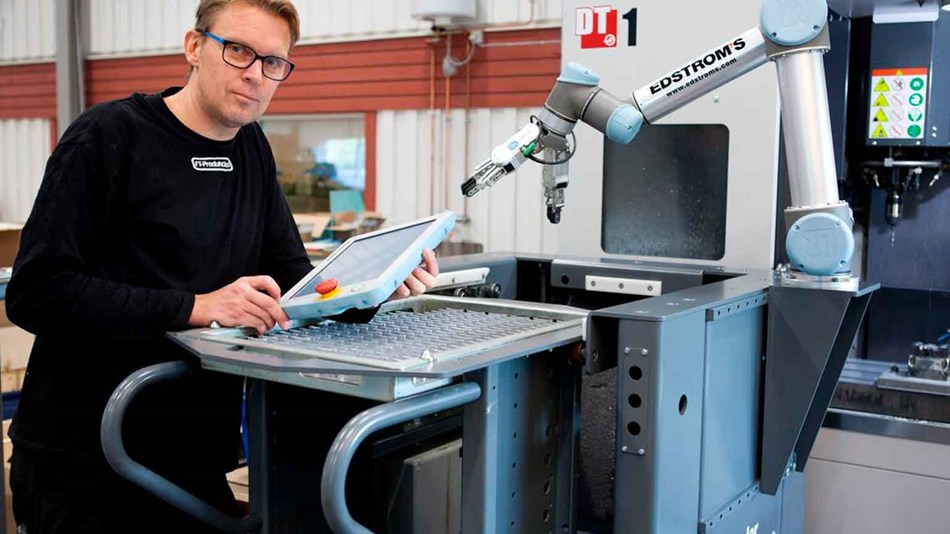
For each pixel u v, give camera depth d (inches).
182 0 195.5
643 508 49.5
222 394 66.2
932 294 90.0
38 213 55.3
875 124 86.3
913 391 77.4
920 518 77.5
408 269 52.4
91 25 209.9
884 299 92.2
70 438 60.6
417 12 158.7
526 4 157.6
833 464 81.0
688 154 84.9
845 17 83.8
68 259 55.1
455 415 66.2
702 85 63.6
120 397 50.5
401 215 177.3
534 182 161.5
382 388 42.8
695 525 55.2
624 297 79.4
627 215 88.5
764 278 67.4
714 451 56.9
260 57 57.9
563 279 81.4
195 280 60.7
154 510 63.1
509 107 162.4
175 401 63.1
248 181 65.2
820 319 59.6
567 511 55.1
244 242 64.1
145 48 202.7
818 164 60.5
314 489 61.7
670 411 50.2
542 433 52.9
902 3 80.9
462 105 167.0
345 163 185.8
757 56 62.6
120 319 53.2
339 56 180.2
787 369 61.4
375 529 61.0
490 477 47.4
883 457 78.6
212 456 66.6
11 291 55.2
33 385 61.5
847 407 80.4
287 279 68.3
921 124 84.3
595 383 70.4
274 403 57.6
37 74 221.1
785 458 62.6
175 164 60.2
